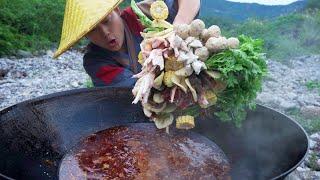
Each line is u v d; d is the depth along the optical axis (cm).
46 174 80
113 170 80
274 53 309
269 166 78
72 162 83
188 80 66
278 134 81
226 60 65
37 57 294
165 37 66
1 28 297
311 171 104
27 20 337
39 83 214
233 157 84
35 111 87
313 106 165
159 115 71
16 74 240
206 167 81
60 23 351
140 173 78
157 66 65
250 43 69
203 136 91
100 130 94
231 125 88
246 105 76
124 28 108
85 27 86
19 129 82
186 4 92
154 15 70
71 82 217
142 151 86
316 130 135
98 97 97
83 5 89
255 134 84
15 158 77
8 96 189
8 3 335
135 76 67
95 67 112
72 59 292
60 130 90
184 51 65
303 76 247
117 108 98
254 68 66
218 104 72
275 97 177
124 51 111
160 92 68
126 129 95
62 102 92
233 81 66
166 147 87
